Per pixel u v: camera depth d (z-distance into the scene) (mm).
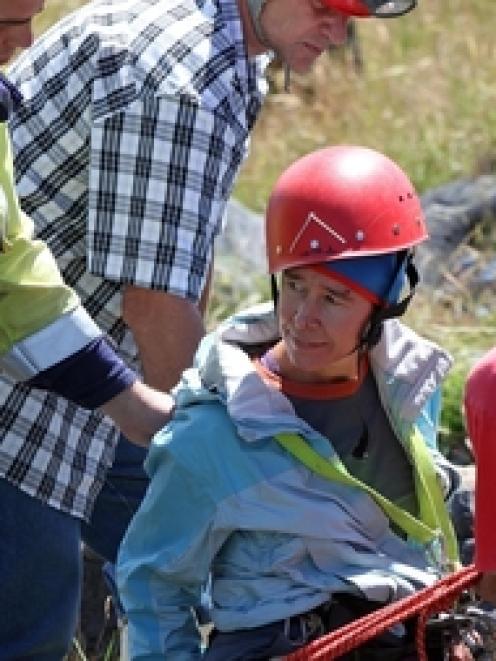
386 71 21734
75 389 7172
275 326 7184
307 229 6738
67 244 8180
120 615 8602
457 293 15445
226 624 6918
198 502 6906
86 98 7957
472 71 21906
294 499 6832
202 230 7832
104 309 8273
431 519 7125
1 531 7871
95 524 9055
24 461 7930
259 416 6820
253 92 8070
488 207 16859
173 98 7750
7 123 7363
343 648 6652
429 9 24641
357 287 6742
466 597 7016
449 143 19641
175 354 7879
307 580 6863
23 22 6910
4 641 7961
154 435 7199
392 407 7078
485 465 6383
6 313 7125
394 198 6836
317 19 7980
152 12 8031
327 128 20484
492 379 6363
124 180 7805
